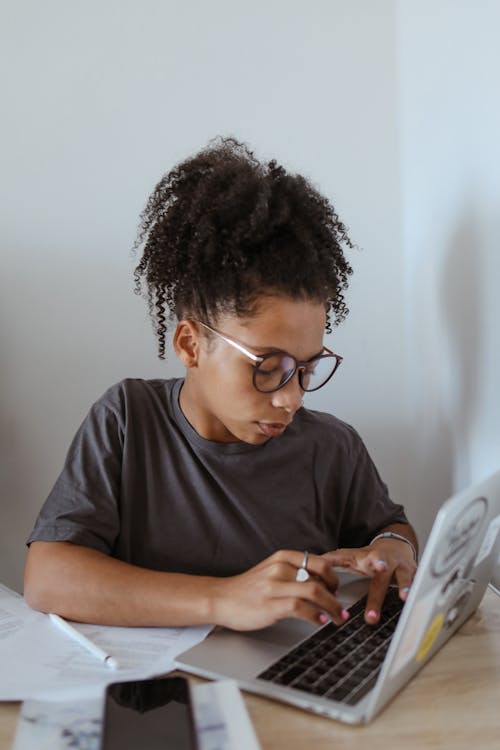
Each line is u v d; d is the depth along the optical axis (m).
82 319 1.41
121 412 1.06
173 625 0.82
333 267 1.00
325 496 1.14
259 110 1.42
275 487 1.07
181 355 0.99
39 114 1.37
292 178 1.01
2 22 1.35
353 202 1.46
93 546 0.95
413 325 1.45
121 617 0.83
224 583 0.83
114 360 1.42
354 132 1.45
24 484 1.42
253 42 1.41
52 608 0.87
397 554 0.96
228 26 1.40
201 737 0.59
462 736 0.62
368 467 1.18
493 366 1.08
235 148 1.14
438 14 1.23
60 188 1.38
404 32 1.41
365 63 1.44
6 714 0.66
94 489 1.00
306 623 0.84
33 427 1.42
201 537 1.02
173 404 1.08
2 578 1.43
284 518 1.06
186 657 0.75
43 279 1.39
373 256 1.47
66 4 1.36
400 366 1.50
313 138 1.44
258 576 0.81
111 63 1.38
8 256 1.38
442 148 1.24
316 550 1.08
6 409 1.41
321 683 0.69
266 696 0.68
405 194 1.46
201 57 1.40
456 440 1.24
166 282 1.03
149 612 0.82
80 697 0.67
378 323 1.49
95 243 1.40
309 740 0.62
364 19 1.43
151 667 0.74
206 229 0.94
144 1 1.38
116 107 1.38
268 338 0.89
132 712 0.61
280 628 0.82
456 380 1.23
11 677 0.72
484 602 0.90
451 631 0.79
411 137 1.40
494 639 0.80
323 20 1.42
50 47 1.36
